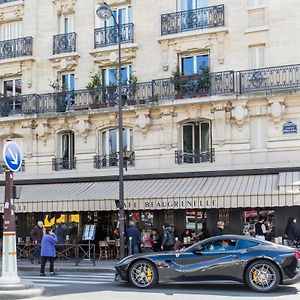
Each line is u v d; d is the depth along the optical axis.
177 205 20.27
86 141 24.52
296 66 21.08
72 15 26.14
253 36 22.08
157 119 23.20
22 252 22.27
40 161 25.44
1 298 11.56
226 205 19.53
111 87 24.09
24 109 25.66
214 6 22.72
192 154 22.62
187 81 22.59
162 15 23.59
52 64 25.84
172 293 12.19
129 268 13.32
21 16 26.86
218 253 12.77
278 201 18.88
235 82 21.98
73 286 13.77
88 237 21.30
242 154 21.66
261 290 12.32
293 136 20.95
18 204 23.14
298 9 21.50
